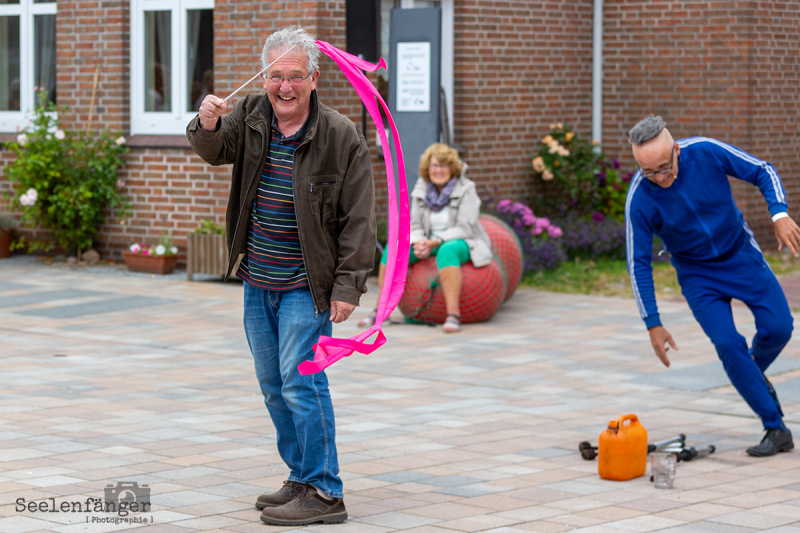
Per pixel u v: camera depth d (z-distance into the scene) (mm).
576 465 6801
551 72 17828
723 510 5859
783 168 17812
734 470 6730
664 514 5766
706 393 8938
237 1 15188
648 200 7109
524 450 7141
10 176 16266
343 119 5422
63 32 16609
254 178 5395
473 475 6523
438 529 5430
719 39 17312
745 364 7074
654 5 17844
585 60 18344
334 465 5539
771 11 17344
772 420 7113
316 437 5488
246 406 8242
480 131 16844
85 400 8344
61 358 10070
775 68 17516
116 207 16438
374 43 15453
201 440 7184
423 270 11977
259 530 5328
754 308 7230
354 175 5410
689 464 6875
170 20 16047
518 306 13367
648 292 7148
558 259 16000
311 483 5531
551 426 7809
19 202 16312
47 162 16062
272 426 7613
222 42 15359
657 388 9102
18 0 17312
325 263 5430
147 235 16297
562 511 5801
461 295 11922
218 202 15719
